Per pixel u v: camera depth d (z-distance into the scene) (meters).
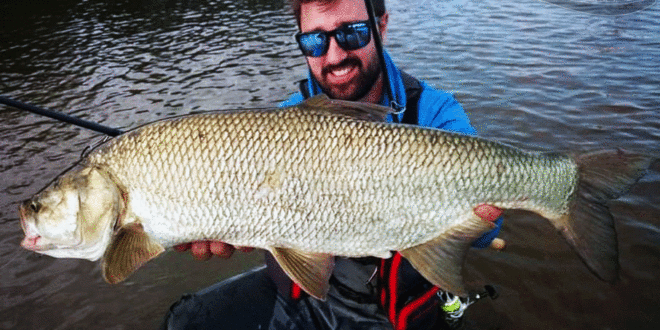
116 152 0.63
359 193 0.62
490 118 1.86
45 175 1.68
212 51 3.29
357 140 0.62
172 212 0.62
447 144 0.62
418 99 0.82
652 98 1.95
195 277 1.17
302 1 0.77
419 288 0.79
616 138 1.65
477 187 0.62
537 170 0.63
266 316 0.84
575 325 0.97
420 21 3.66
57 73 3.01
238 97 2.38
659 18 3.28
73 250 0.65
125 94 2.54
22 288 1.15
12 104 0.81
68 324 1.05
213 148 0.61
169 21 4.46
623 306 1.00
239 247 0.69
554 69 2.37
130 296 1.12
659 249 1.12
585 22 3.29
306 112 0.63
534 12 3.72
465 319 0.99
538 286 1.07
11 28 4.47
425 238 0.63
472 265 1.14
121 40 3.81
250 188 0.61
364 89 0.82
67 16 4.91
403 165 0.62
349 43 0.78
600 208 0.64
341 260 0.82
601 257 0.63
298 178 0.61
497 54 2.68
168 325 0.86
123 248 0.63
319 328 0.81
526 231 1.24
